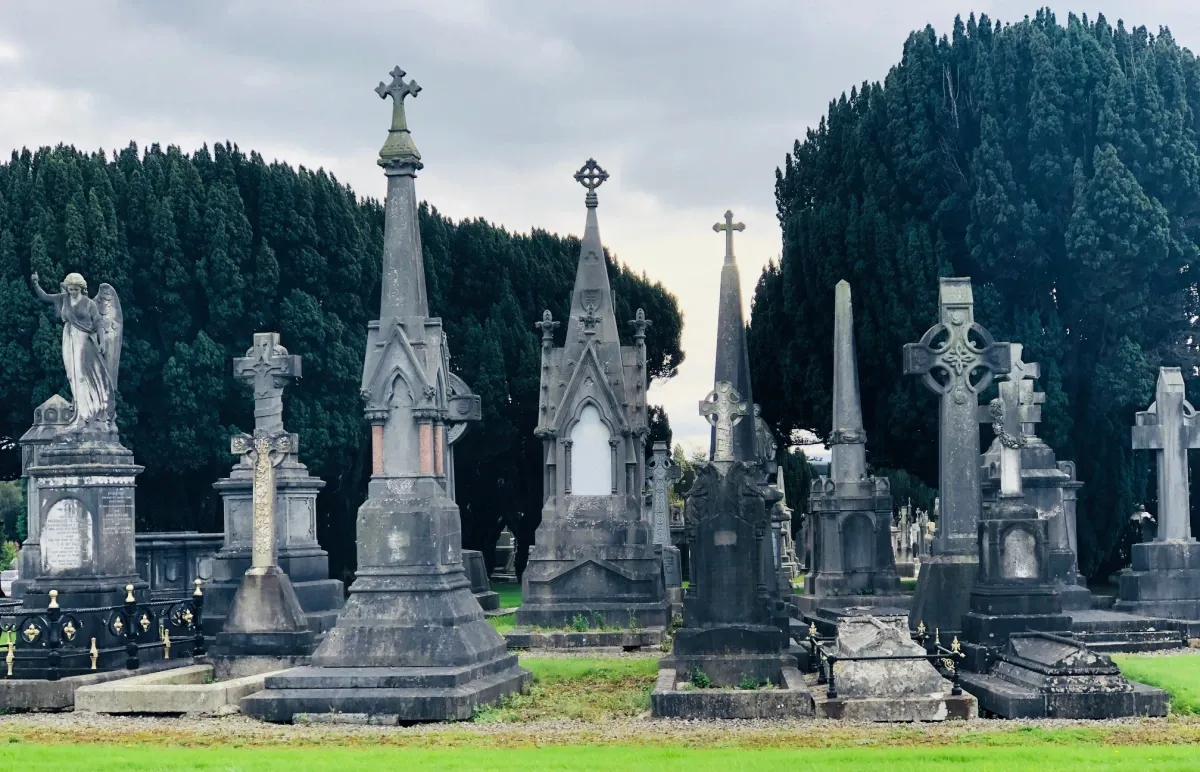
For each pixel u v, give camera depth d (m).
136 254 49.56
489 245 59.50
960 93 48.50
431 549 22.42
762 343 53.69
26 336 47.78
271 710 20.33
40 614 23.72
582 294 33.34
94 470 25.97
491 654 22.72
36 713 21.81
